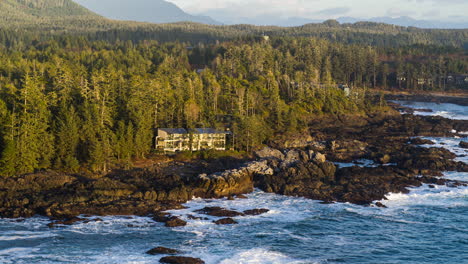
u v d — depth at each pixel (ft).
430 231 255.29
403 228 259.19
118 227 251.80
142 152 387.96
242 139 426.10
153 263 209.67
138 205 279.28
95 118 394.32
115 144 368.07
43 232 242.58
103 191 294.66
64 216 263.90
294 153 403.13
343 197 304.30
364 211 284.82
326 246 234.17
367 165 399.24
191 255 219.61
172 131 413.59
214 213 274.36
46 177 311.47
